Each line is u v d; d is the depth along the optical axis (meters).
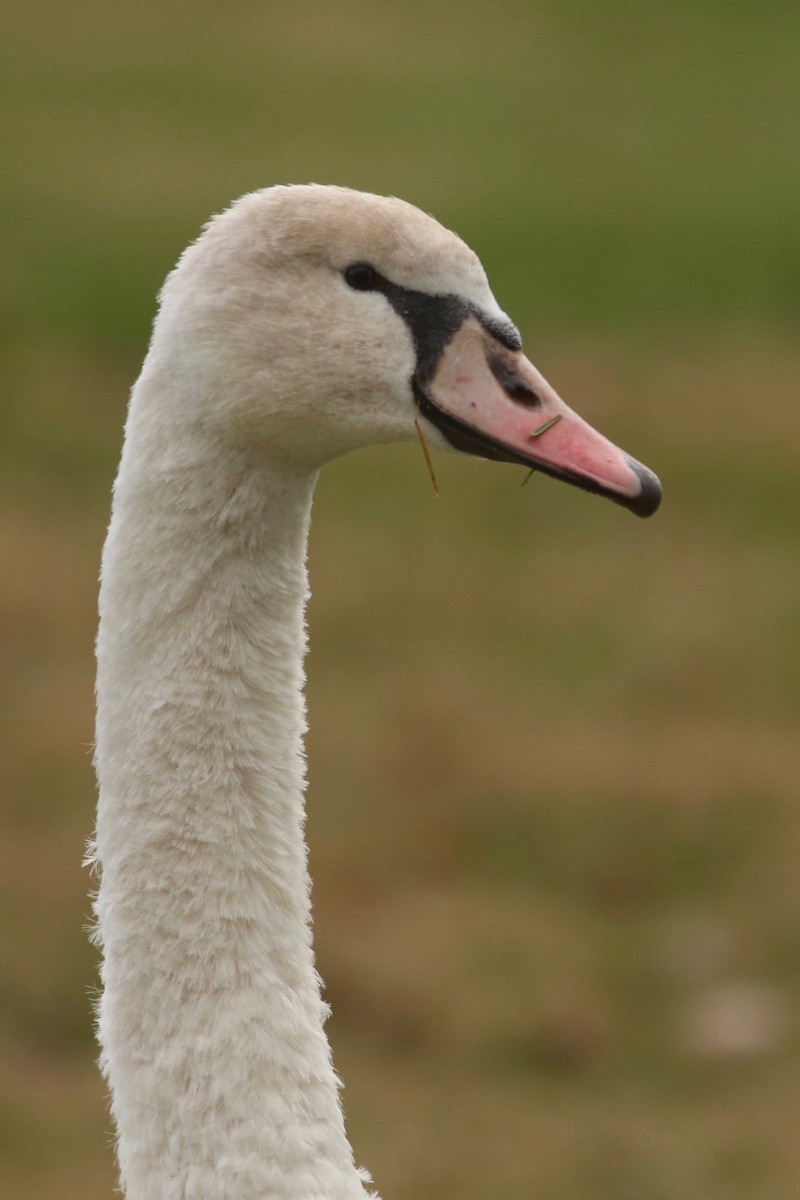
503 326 7.50
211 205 38.78
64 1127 15.04
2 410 30.61
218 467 7.20
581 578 26.09
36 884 18.23
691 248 37.44
